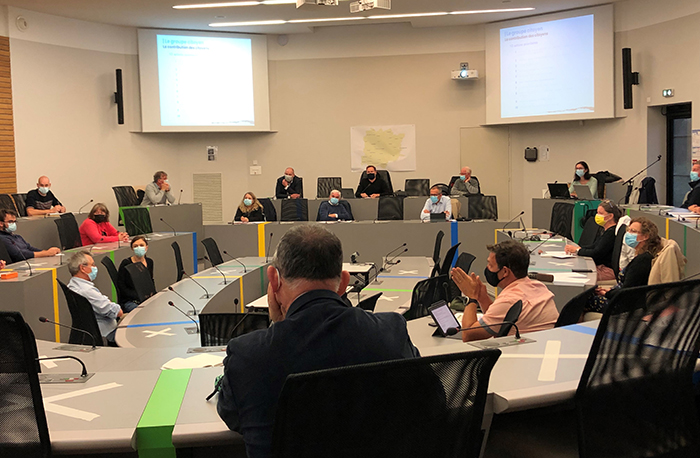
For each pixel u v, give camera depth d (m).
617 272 4.92
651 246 4.23
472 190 9.62
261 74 11.06
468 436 1.29
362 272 5.60
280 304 1.48
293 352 1.26
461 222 7.66
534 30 10.12
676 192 9.51
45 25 9.35
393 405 1.18
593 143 10.24
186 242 7.48
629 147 9.70
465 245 7.68
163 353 2.46
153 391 1.64
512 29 10.31
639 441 1.57
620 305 1.41
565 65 9.94
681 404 1.62
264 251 7.97
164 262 6.92
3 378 1.31
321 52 11.17
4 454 1.36
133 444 1.38
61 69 9.59
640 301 1.44
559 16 9.89
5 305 4.37
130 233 7.64
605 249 5.07
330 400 1.13
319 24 10.48
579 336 2.07
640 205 7.43
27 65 9.10
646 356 1.53
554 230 7.58
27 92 9.10
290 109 11.30
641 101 9.45
